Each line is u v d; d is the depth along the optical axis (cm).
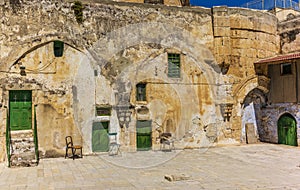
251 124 2359
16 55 1712
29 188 1112
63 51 1808
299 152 1902
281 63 2228
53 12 1798
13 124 1720
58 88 1788
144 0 2412
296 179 1233
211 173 1343
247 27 2231
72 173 1351
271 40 2355
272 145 2197
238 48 2209
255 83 2250
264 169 1422
